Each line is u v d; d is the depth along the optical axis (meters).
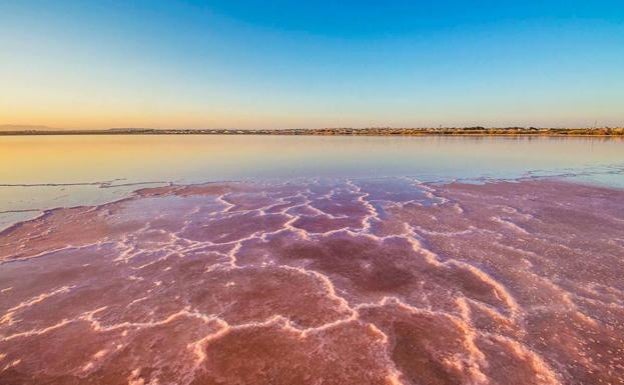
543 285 6.79
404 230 10.15
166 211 12.58
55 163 27.27
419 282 7.02
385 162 27.09
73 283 7.15
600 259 7.94
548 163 25.45
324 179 19.16
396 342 5.21
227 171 22.53
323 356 4.94
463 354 4.94
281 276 7.35
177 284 7.06
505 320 5.70
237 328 5.60
